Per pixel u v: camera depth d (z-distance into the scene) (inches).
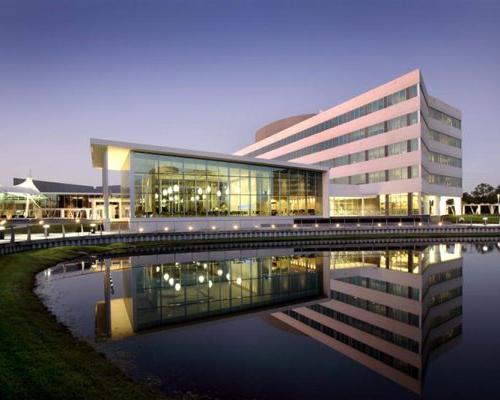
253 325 631.8
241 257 1422.2
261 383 413.7
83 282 935.0
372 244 1887.3
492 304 775.1
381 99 3053.6
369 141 3157.0
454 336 586.6
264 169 2292.1
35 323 559.5
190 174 2059.5
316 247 1761.8
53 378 373.4
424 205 2891.2
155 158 1977.1
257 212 2257.6
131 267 1167.6
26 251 1261.1
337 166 3491.6
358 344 548.1
